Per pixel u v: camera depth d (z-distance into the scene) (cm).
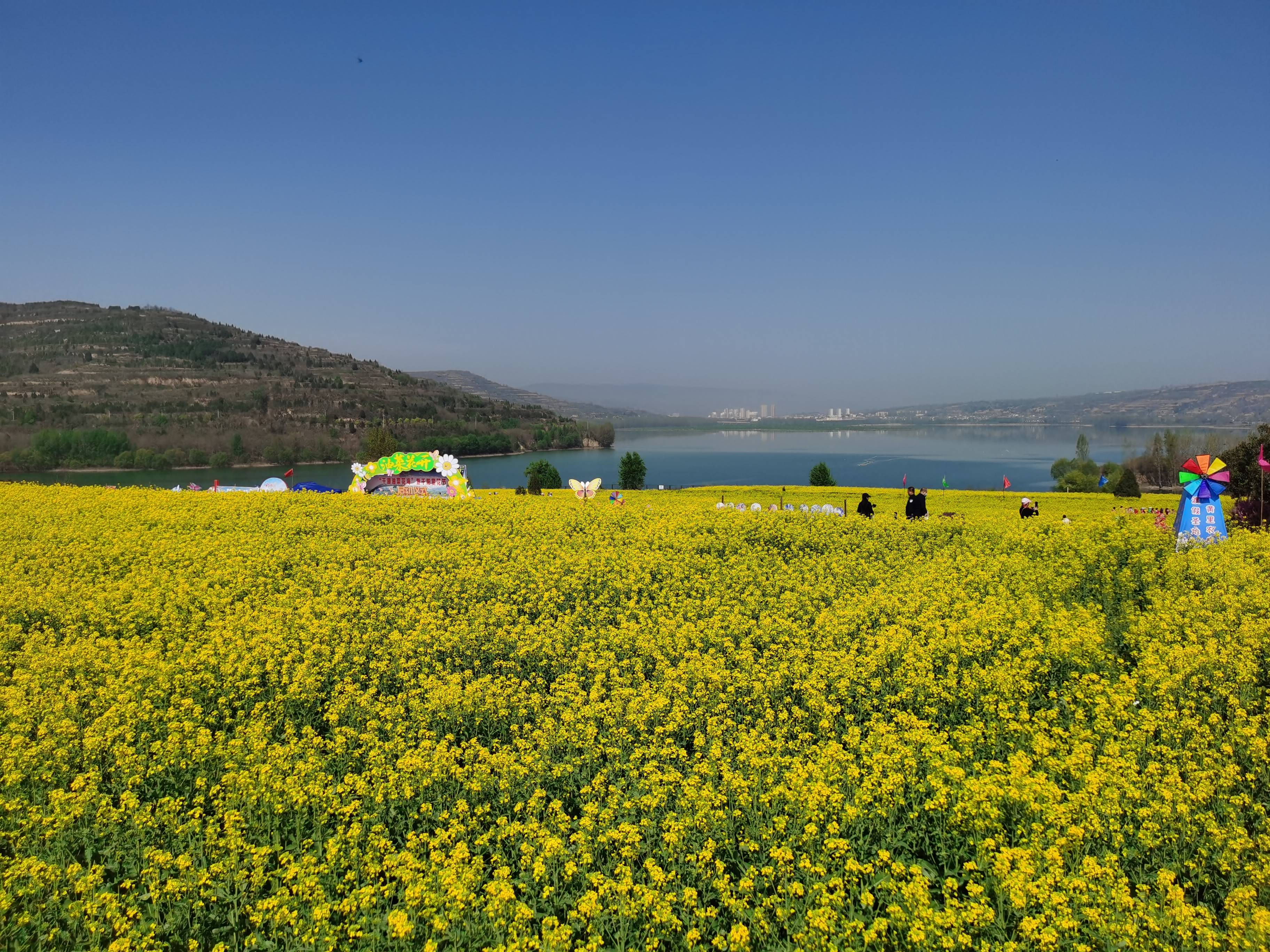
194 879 809
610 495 6275
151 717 1158
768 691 1274
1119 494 6844
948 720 1218
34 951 767
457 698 1206
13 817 946
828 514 3294
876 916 781
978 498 6391
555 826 907
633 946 755
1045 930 692
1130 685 1205
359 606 1781
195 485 5241
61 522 2889
